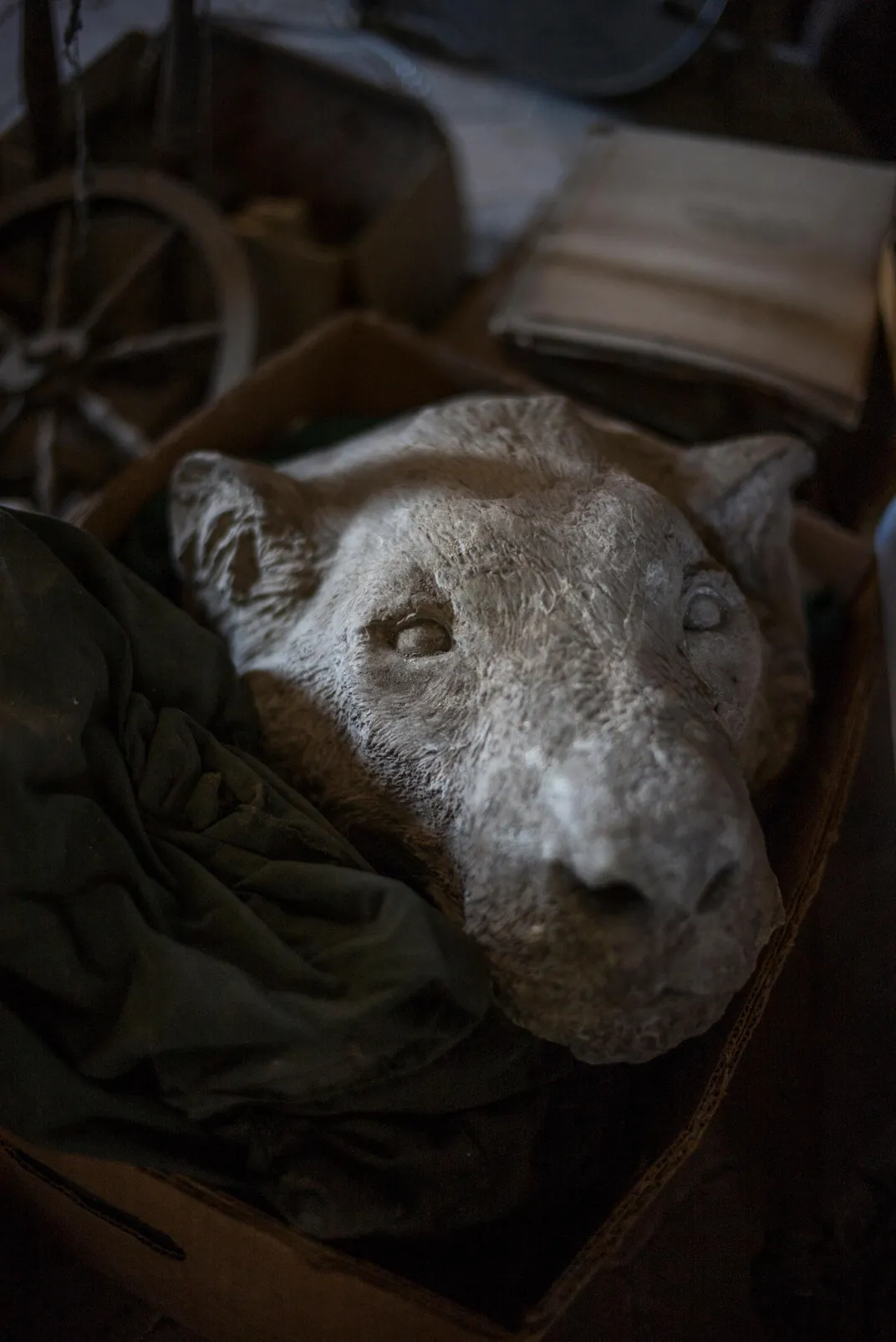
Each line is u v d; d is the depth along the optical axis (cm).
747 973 60
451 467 71
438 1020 61
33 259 115
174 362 115
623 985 58
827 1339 79
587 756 58
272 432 98
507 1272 68
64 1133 60
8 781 58
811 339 103
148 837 63
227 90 128
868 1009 82
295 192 130
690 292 106
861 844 87
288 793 67
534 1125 67
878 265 108
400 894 61
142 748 65
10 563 62
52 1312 83
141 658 67
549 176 150
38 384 107
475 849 61
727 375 103
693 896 57
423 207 120
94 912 60
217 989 59
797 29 117
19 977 60
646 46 145
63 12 116
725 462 76
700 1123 65
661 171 116
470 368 97
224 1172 64
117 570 67
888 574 87
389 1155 64
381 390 102
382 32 161
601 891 58
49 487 106
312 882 63
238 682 70
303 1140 63
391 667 65
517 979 60
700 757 58
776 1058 90
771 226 110
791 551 80
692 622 69
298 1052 60
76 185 107
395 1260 68
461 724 63
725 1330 82
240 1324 76
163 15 147
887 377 100
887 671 86
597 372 110
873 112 111
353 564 69
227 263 110
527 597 64
